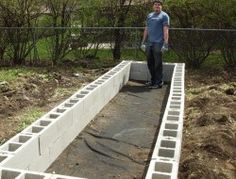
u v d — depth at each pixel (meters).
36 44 8.02
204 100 5.11
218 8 8.00
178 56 7.88
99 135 4.01
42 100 5.28
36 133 3.18
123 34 8.10
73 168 3.29
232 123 4.20
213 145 3.50
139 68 6.67
